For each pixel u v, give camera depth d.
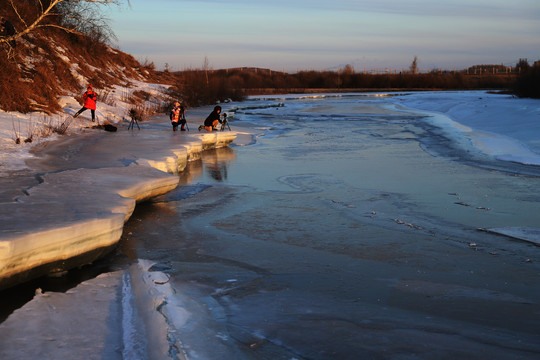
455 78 96.12
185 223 10.01
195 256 8.12
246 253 8.32
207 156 18.84
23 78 22.42
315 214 10.80
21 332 5.10
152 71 49.56
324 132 27.34
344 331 5.48
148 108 31.92
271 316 5.89
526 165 16.45
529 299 6.51
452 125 29.30
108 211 7.83
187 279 7.09
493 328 5.62
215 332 5.40
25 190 9.02
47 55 27.14
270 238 9.15
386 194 12.68
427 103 49.25
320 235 9.34
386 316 5.92
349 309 6.12
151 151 14.96
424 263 7.90
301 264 7.82
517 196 12.40
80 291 6.27
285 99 61.47
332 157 18.75
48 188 9.26
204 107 43.19
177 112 21.58
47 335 5.07
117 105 28.81
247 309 6.09
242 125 29.88
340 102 56.50
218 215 10.65
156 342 5.01
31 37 27.02
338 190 13.16
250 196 12.41
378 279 7.21
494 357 4.91
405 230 9.67
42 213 7.48
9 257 6.05
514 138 22.06
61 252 6.78
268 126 30.12
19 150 14.27
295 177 14.88
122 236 9.04
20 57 23.73
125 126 23.77
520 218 10.49
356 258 8.12
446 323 5.74
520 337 5.39
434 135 25.23
